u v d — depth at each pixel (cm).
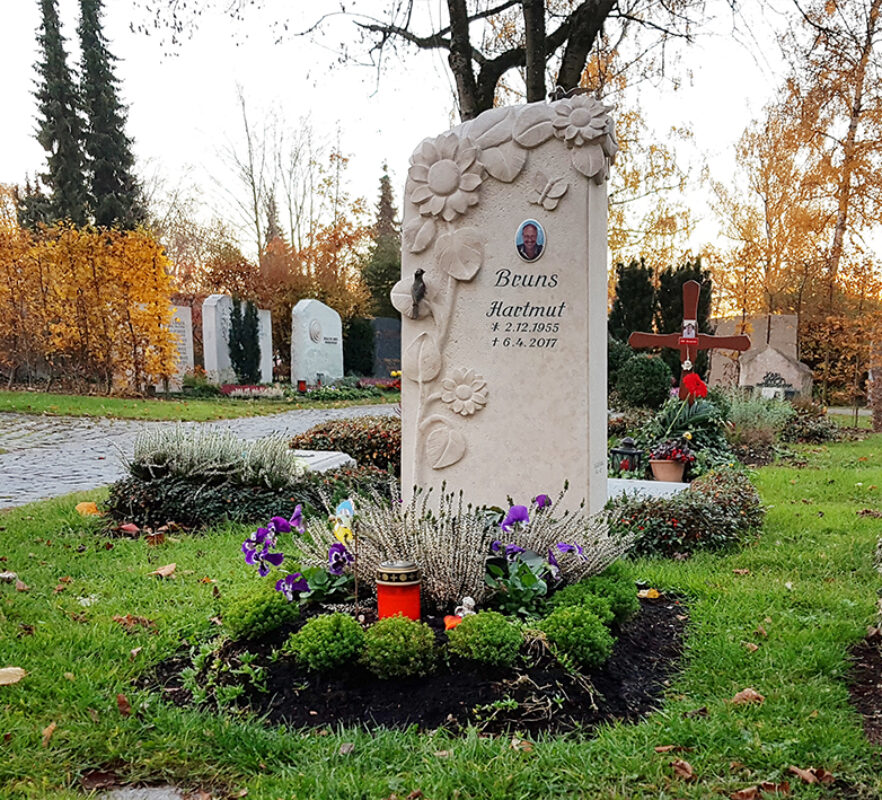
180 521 644
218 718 291
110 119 3853
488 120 527
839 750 271
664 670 354
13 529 610
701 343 1085
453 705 295
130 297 2116
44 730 280
